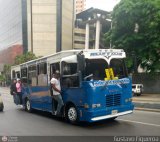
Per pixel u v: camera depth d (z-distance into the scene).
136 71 43.38
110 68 10.93
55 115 13.42
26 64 16.48
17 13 113.06
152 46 37.31
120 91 10.93
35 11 107.94
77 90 10.77
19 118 13.59
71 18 115.75
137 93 37.84
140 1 37.66
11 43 120.19
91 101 10.15
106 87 10.51
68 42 112.38
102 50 10.81
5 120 12.98
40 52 107.56
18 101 18.00
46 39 107.44
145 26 37.59
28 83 16.17
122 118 12.64
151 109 16.03
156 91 42.88
